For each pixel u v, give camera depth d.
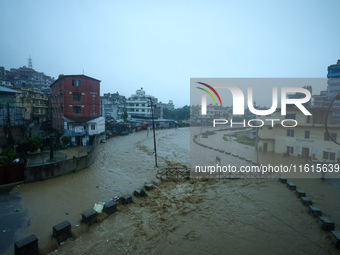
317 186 17.62
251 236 10.67
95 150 26.11
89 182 16.77
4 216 10.99
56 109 38.78
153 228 11.08
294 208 13.68
